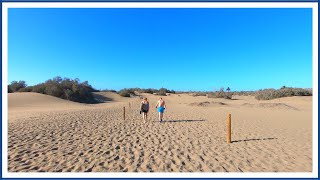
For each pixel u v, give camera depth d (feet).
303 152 28.37
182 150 28.63
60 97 172.04
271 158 25.91
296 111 84.64
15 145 29.86
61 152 27.22
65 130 41.14
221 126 47.88
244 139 35.42
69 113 70.95
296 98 133.18
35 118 57.00
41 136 35.63
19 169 21.94
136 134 38.47
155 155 26.40
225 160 25.00
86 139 34.24
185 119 59.77
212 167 22.85
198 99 170.60
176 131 41.57
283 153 27.86
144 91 327.26
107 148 29.25
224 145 31.53
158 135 37.68
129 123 51.57
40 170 21.75
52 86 176.24
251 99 170.91
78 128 43.50
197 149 29.22
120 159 24.91
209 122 53.93
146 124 50.29
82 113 71.56
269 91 162.61
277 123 52.85
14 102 121.70
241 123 52.65
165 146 30.48
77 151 27.73
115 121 54.54
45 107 110.11
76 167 22.53
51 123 48.65
